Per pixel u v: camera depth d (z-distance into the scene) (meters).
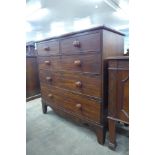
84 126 1.55
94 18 3.88
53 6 2.93
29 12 3.22
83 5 2.90
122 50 1.37
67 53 1.32
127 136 1.33
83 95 1.25
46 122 1.68
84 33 1.12
